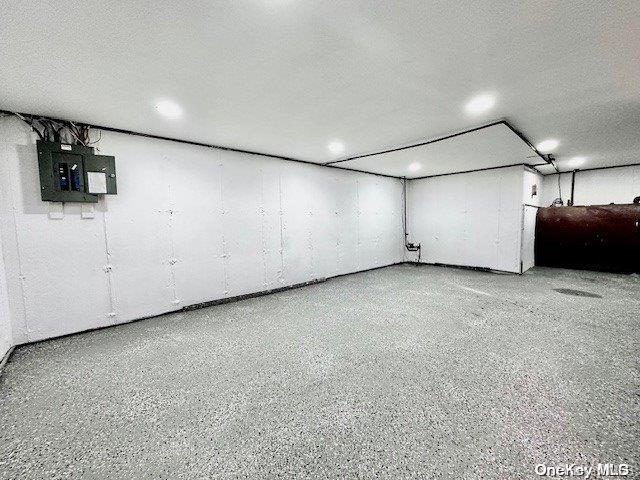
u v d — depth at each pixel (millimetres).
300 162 6434
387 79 2828
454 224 8516
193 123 3938
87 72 2572
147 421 2162
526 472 1663
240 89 2982
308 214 6613
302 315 4449
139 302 4309
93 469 1750
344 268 7570
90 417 2213
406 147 5395
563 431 1982
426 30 2096
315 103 3363
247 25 1994
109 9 1789
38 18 1851
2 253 3346
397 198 9188
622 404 2248
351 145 5230
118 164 4105
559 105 3533
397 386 2551
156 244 4449
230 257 5273
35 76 2619
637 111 3760
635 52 2424
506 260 7551
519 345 3303
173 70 2588
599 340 3393
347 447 1878
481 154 6098
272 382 2646
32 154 3512
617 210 7051
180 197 4680
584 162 7293
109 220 4039
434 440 1921
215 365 2967
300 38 2162
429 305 4855
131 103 3258
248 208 5520
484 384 2555
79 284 3838
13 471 1736
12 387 2623
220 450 1878
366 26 2035
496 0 1805
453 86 3002
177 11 1831
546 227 8008
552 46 2326
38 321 3572
